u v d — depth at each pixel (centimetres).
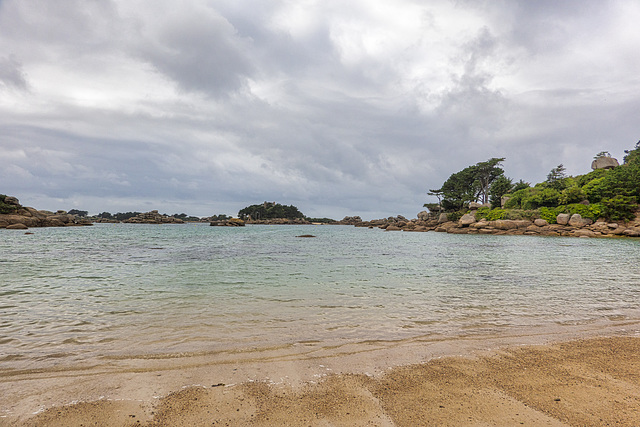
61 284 1291
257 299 1041
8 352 595
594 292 1193
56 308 914
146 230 8544
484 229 6775
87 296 1074
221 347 627
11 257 2262
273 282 1363
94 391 456
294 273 1630
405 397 449
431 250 3188
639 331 753
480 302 1020
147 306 942
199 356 583
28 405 416
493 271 1742
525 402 438
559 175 8394
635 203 5788
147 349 614
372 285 1304
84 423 380
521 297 1099
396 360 576
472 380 502
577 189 6331
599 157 7906
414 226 9331
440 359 583
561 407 426
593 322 821
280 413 406
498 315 873
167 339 668
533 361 576
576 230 5775
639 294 1162
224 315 849
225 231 8488
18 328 734
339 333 714
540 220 6350
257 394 452
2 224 7369
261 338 677
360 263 2092
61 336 682
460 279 1472
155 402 429
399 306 959
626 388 480
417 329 749
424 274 1620
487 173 10100
